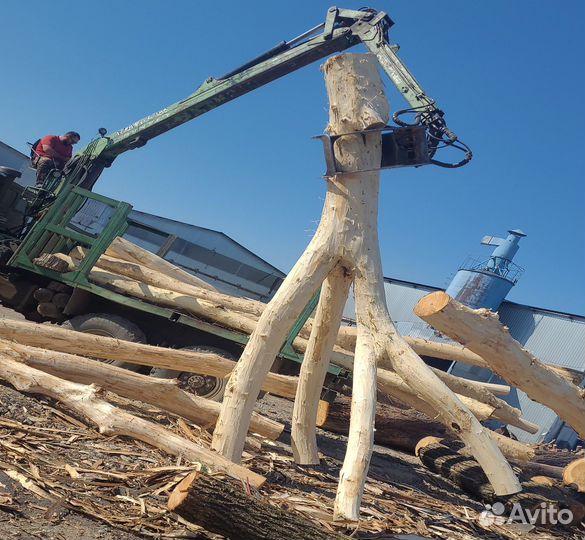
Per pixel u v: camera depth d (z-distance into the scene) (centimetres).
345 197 586
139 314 985
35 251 967
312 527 407
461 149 696
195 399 654
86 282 957
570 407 677
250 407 570
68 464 473
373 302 585
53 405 598
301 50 1040
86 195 970
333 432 947
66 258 968
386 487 669
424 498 673
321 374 627
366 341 582
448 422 566
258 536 393
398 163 590
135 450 535
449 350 1070
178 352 761
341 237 584
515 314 2577
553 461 1038
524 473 941
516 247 2717
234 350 969
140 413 653
